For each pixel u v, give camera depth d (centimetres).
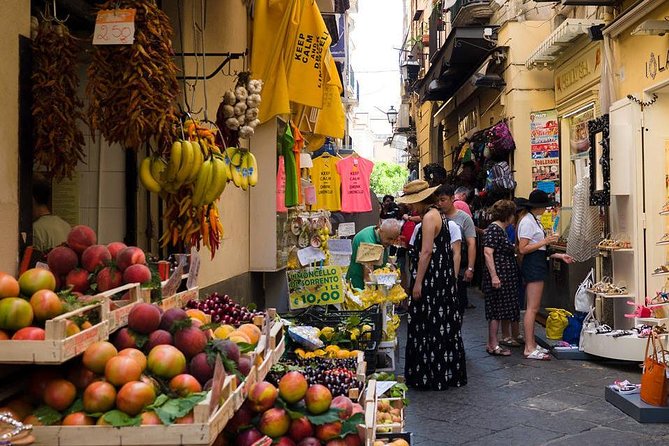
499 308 808
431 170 895
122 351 255
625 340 715
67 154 317
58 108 308
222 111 483
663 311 720
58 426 231
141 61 335
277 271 727
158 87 342
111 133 346
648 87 773
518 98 1224
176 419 232
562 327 848
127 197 469
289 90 620
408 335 670
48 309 240
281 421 310
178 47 495
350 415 332
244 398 284
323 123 762
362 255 645
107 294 271
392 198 1430
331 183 1033
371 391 371
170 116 348
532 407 595
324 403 321
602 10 932
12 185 290
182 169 362
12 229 290
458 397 630
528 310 796
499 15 1315
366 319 548
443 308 655
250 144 664
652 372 550
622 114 797
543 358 776
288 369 388
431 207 674
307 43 620
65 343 228
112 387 240
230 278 598
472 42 1336
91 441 230
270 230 670
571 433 523
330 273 589
